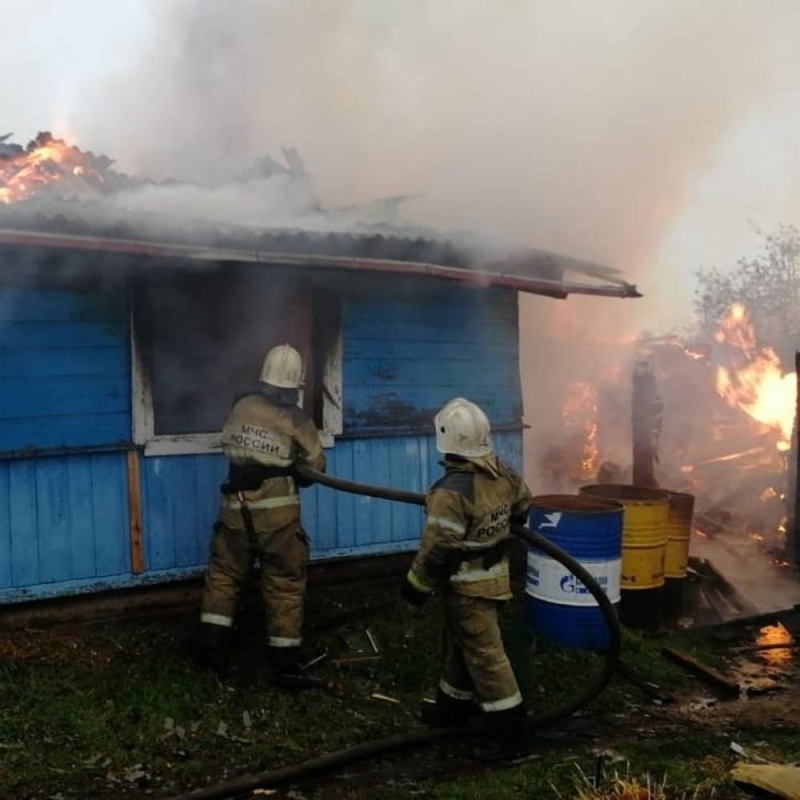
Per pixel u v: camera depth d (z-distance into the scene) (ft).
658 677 18.81
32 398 17.56
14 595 17.33
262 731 15.07
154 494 18.86
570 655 19.08
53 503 17.75
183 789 13.03
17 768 13.16
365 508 21.61
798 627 23.36
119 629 18.11
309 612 19.93
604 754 14.34
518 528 15.31
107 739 14.17
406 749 14.62
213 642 16.88
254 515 16.75
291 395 17.47
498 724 14.32
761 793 12.63
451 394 22.95
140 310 18.58
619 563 19.84
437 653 18.63
